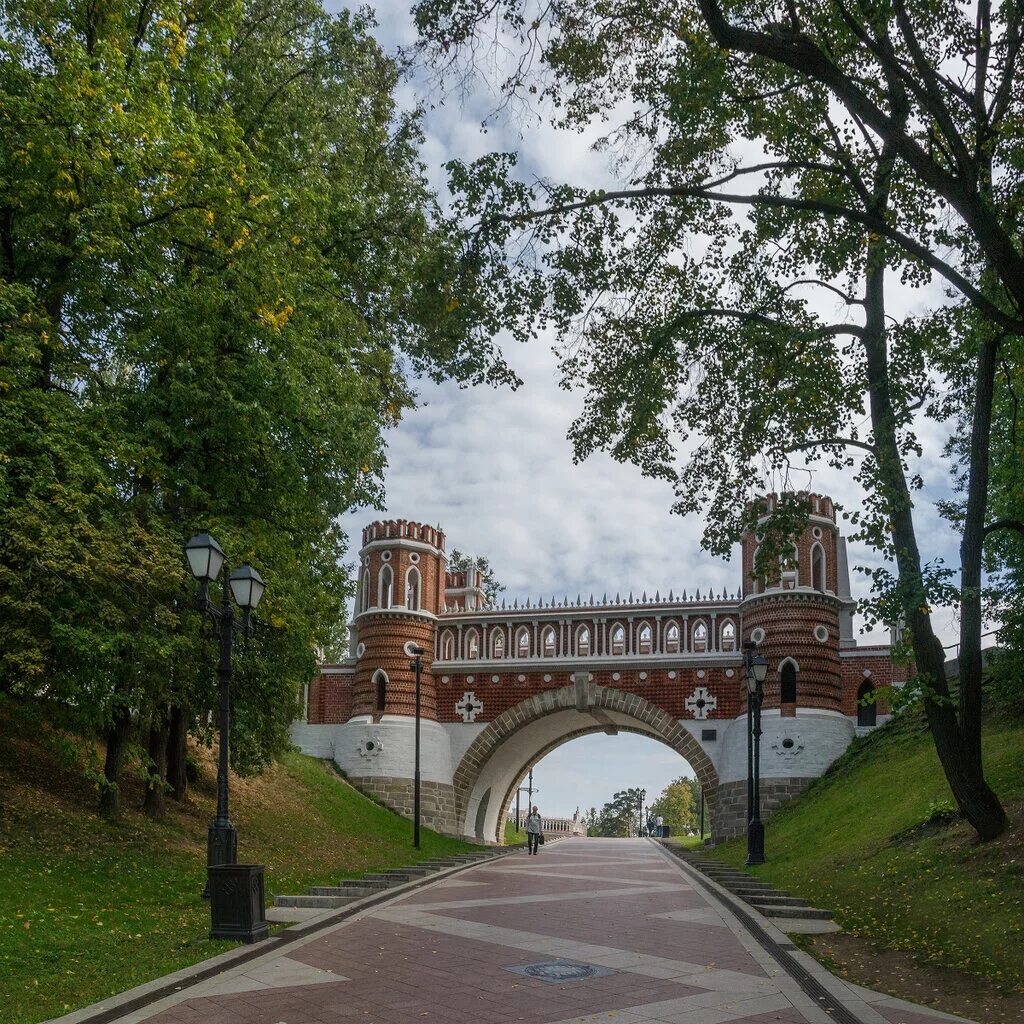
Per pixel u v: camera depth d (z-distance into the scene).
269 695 25.20
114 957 12.48
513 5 15.31
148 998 10.00
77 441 18.70
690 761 46.47
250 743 24.86
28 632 17.64
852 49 15.62
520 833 76.12
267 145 24.59
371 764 47.62
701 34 15.62
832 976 11.27
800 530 18.23
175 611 22.05
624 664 48.28
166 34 21.66
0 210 20.19
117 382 22.97
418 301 16.48
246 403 21.12
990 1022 9.75
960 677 18.73
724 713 46.44
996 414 23.70
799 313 18.17
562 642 49.81
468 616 50.72
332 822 36.03
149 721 22.73
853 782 34.91
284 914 16.19
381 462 26.39
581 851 44.31
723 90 15.25
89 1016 9.24
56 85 19.36
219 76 22.11
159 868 20.02
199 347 20.62
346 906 17.36
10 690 18.94
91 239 19.73
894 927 15.09
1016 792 21.06
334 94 26.53
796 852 28.09
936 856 18.78
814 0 15.03
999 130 14.22
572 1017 9.13
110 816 22.59
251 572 16.72
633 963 11.88
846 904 17.78
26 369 18.61
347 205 25.50
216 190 20.73
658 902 18.56
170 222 21.84
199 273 22.38
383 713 48.88
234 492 23.19
